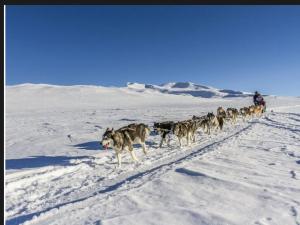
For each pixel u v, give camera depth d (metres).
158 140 13.44
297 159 9.40
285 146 11.75
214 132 16.39
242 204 5.53
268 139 13.70
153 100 75.62
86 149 12.18
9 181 7.27
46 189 6.96
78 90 87.56
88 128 20.69
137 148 11.48
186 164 8.49
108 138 8.71
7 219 5.27
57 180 7.64
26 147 13.48
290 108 41.62
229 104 57.69
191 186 6.57
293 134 15.55
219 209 5.27
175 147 11.82
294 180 7.07
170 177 7.28
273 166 8.45
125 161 9.52
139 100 74.75
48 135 17.48
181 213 5.12
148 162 9.22
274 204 5.52
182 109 40.62
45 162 9.79
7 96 72.44
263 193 6.11
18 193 6.67
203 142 13.05
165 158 9.85
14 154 11.85
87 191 6.70
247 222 4.75
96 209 5.46
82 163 9.12
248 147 11.47
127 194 6.19
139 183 6.98
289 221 4.81
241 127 18.59
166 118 26.89
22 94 77.62
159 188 6.53
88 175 8.05
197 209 5.26
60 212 5.43
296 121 22.47
